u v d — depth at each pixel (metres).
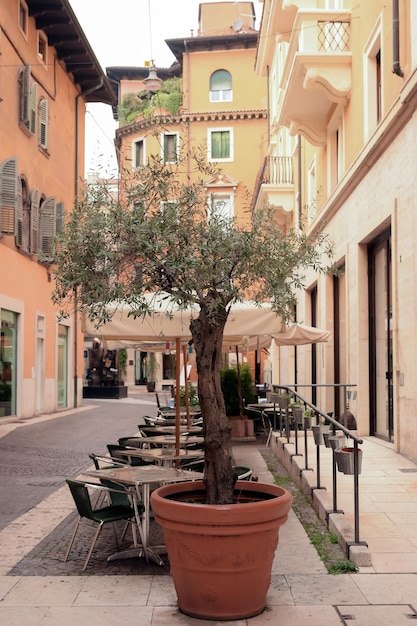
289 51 16.91
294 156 25.94
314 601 5.45
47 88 25.92
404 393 11.49
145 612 5.30
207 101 44.91
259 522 5.07
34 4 23.95
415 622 5.03
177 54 46.56
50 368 26.69
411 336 11.15
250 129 44.44
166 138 43.69
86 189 6.59
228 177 44.09
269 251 6.13
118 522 8.34
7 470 12.52
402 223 11.69
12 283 21.77
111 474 7.01
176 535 5.17
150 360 53.62
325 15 15.78
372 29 13.76
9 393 22.08
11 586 5.90
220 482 5.72
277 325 8.87
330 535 7.21
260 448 14.97
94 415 25.59
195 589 5.14
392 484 9.22
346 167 16.36
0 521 8.49
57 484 11.12
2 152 20.80
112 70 47.00
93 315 6.16
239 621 5.09
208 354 5.89
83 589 5.82
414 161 11.02
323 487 8.73
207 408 5.83
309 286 22.00
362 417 14.61
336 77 15.78
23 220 23.06
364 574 6.04
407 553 6.52
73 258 6.13
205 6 48.25
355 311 15.20
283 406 12.49
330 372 18.78
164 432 11.63
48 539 7.55
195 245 5.95
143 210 6.12
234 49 44.81
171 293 6.03
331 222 18.12
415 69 10.53
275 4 22.16
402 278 11.66
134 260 5.99
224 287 5.98
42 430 19.38
